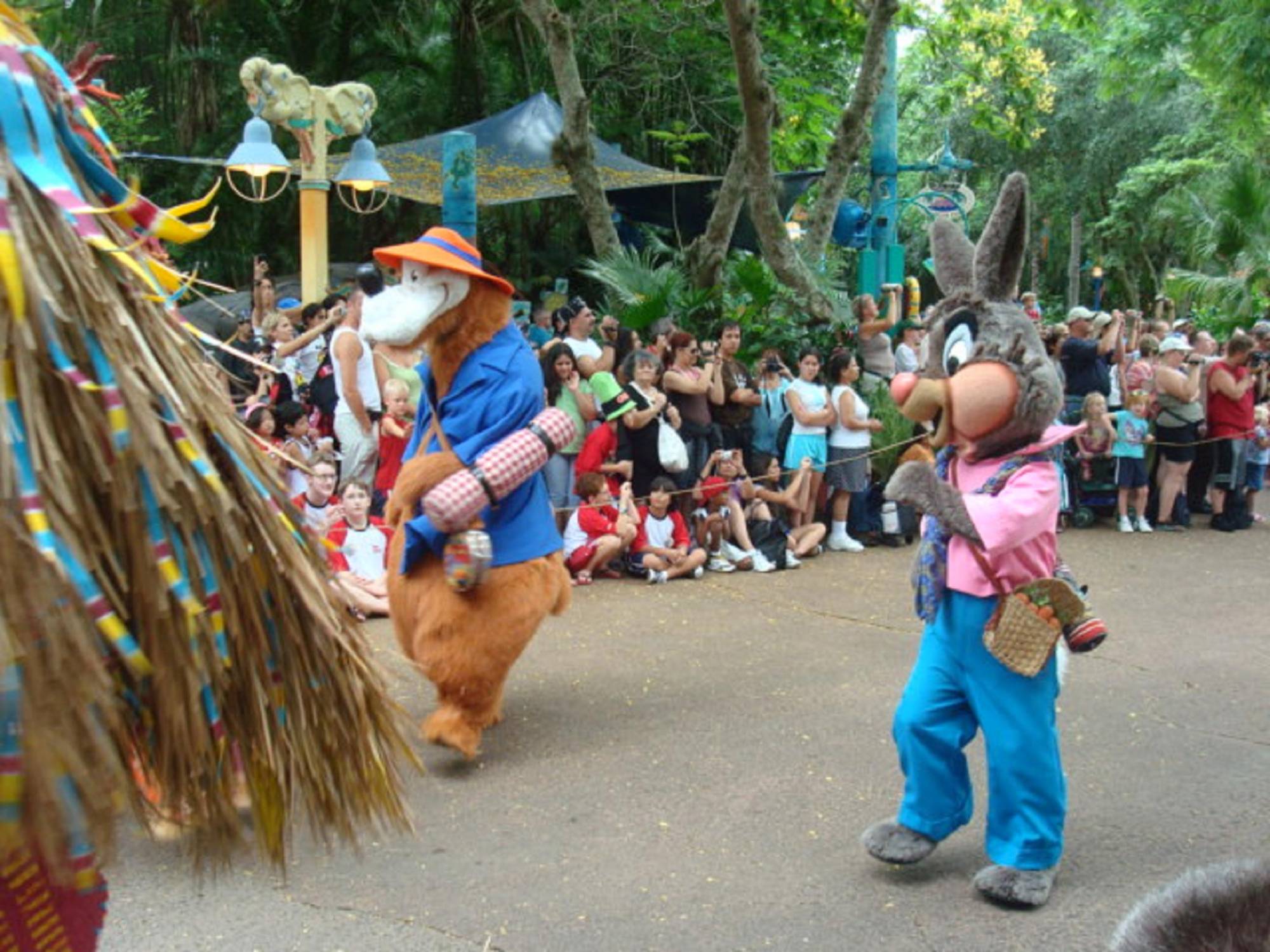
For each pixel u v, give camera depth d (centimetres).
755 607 766
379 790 196
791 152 1962
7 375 139
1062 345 1090
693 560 840
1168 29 1720
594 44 1817
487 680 490
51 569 137
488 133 1487
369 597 691
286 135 1652
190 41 1677
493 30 1816
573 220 1817
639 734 541
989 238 400
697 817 457
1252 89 1698
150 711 165
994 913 387
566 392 830
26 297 143
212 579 162
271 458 188
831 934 374
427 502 464
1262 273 2075
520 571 491
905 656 664
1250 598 823
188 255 1617
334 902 390
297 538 184
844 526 953
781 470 929
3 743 133
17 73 151
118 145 1349
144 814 175
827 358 1091
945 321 402
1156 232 3175
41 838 139
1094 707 589
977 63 1558
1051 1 1510
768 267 1189
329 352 803
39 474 140
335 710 187
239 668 174
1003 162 3278
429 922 378
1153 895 92
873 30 1222
